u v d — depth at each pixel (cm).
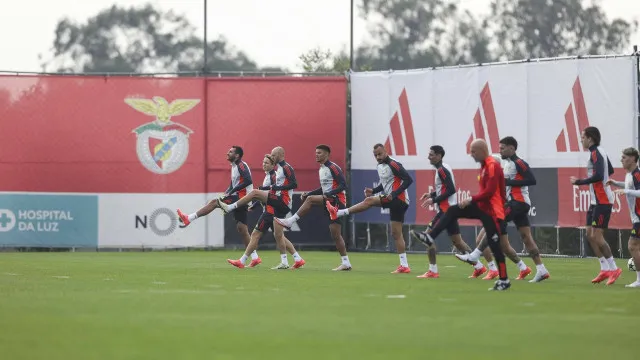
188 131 9738
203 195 9731
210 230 9712
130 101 9706
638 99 8175
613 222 8256
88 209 9675
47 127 9644
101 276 6047
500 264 5044
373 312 3975
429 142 9162
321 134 9706
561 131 8488
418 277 6084
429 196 6153
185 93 9750
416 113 9238
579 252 8438
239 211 7419
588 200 8344
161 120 9719
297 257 6975
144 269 6800
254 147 9738
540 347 3072
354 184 9625
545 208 8575
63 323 3578
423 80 9206
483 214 4909
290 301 4403
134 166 9700
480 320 3719
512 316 3853
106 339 3195
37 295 4653
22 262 7750
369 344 3123
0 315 3809
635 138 8188
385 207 6575
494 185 4825
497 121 8794
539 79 8581
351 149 9625
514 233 8775
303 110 9712
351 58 9719
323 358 2864
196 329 3438
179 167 9725
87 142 9675
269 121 9719
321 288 5144
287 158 9712
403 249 6556
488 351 2997
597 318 3791
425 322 3656
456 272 6712
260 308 4100
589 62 8356
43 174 9644
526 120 8638
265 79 9719
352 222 9638
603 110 8306
